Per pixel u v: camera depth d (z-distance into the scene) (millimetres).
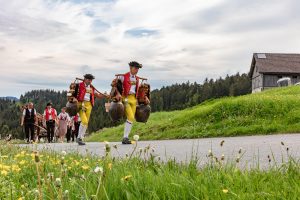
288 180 4215
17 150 10352
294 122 19172
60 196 3131
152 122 27953
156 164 5910
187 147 11812
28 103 22844
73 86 15422
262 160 7586
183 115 23703
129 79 14133
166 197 3748
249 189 3789
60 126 25219
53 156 8164
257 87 82812
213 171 4785
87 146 14539
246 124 19781
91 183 4180
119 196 3799
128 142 14172
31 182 5012
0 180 4492
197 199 3520
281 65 80125
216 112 21781
